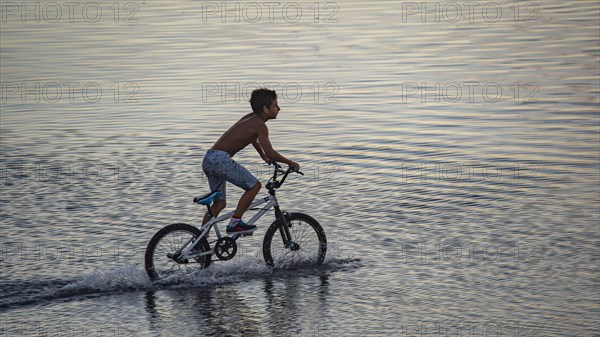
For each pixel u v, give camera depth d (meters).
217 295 29.16
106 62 81.94
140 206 40.56
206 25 101.81
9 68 80.19
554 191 41.47
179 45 89.69
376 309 27.55
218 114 61.19
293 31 96.62
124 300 28.72
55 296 29.02
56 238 35.91
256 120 32.19
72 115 62.09
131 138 54.84
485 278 30.39
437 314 27.06
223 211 39.53
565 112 58.00
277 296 28.95
